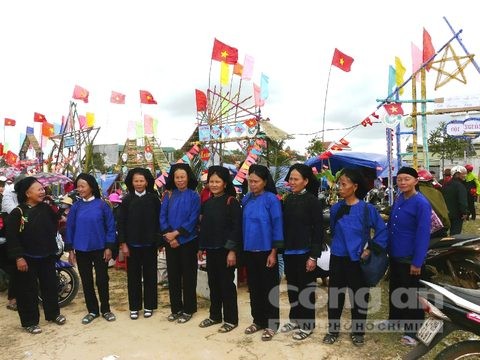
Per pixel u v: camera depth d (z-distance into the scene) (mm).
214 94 11258
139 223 4809
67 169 14594
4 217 4977
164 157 15703
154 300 4945
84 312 5145
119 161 16516
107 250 4867
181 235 4660
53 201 6297
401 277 4066
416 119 8633
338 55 9195
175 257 4781
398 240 4035
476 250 5051
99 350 4004
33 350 4062
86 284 4828
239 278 6016
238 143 10883
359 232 3918
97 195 4938
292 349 3936
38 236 4547
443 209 5688
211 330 4453
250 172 4273
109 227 4898
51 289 4734
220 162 11000
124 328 4566
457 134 9227
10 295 5305
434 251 5375
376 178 14016
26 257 4508
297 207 4137
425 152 8617
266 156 10422
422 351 2949
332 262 4102
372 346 3969
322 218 4098
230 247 4281
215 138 10680
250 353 3865
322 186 12031
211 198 4559
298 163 4312
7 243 4457
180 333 4387
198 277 5703
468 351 2748
